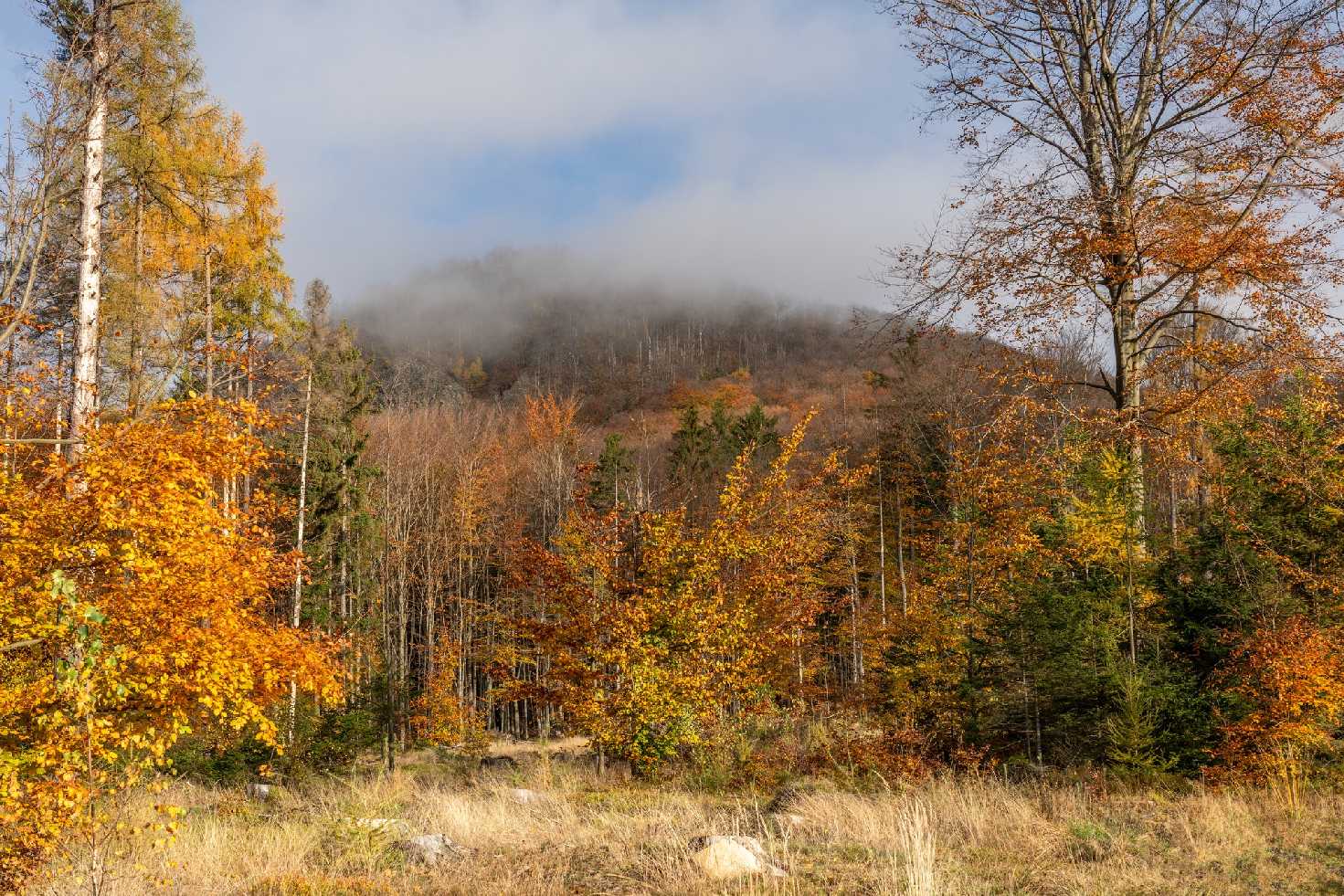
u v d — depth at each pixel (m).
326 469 27.56
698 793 12.01
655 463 52.03
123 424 8.24
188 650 8.00
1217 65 12.91
